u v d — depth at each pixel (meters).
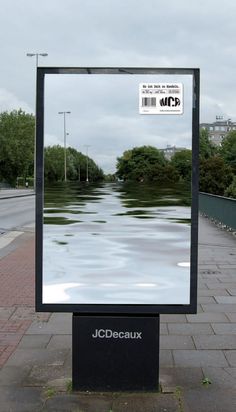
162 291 3.86
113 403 3.66
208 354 4.65
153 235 3.91
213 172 52.84
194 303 3.83
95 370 3.85
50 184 3.91
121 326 3.84
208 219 20.06
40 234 3.89
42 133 3.85
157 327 3.84
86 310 3.85
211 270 8.98
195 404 3.63
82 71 3.88
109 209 3.94
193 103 3.82
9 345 4.93
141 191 3.95
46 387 3.93
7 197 43.38
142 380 3.83
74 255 3.88
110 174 4.03
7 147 82.44
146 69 3.84
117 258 3.88
